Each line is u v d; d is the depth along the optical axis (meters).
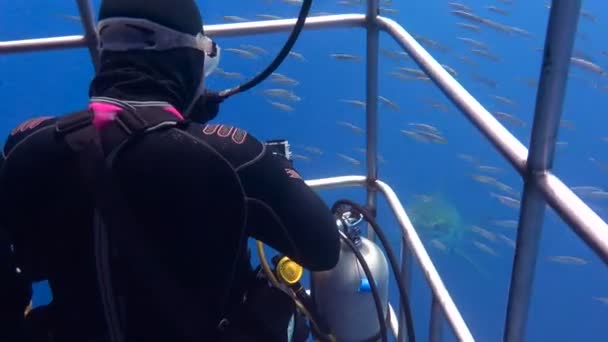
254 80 1.47
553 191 0.95
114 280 1.15
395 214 2.14
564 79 0.93
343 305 1.82
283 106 11.40
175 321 1.16
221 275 1.19
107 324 1.19
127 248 1.11
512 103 12.19
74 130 1.16
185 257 1.15
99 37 1.26
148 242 1.12
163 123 1.13
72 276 1.23
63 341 1.31
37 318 1.35
